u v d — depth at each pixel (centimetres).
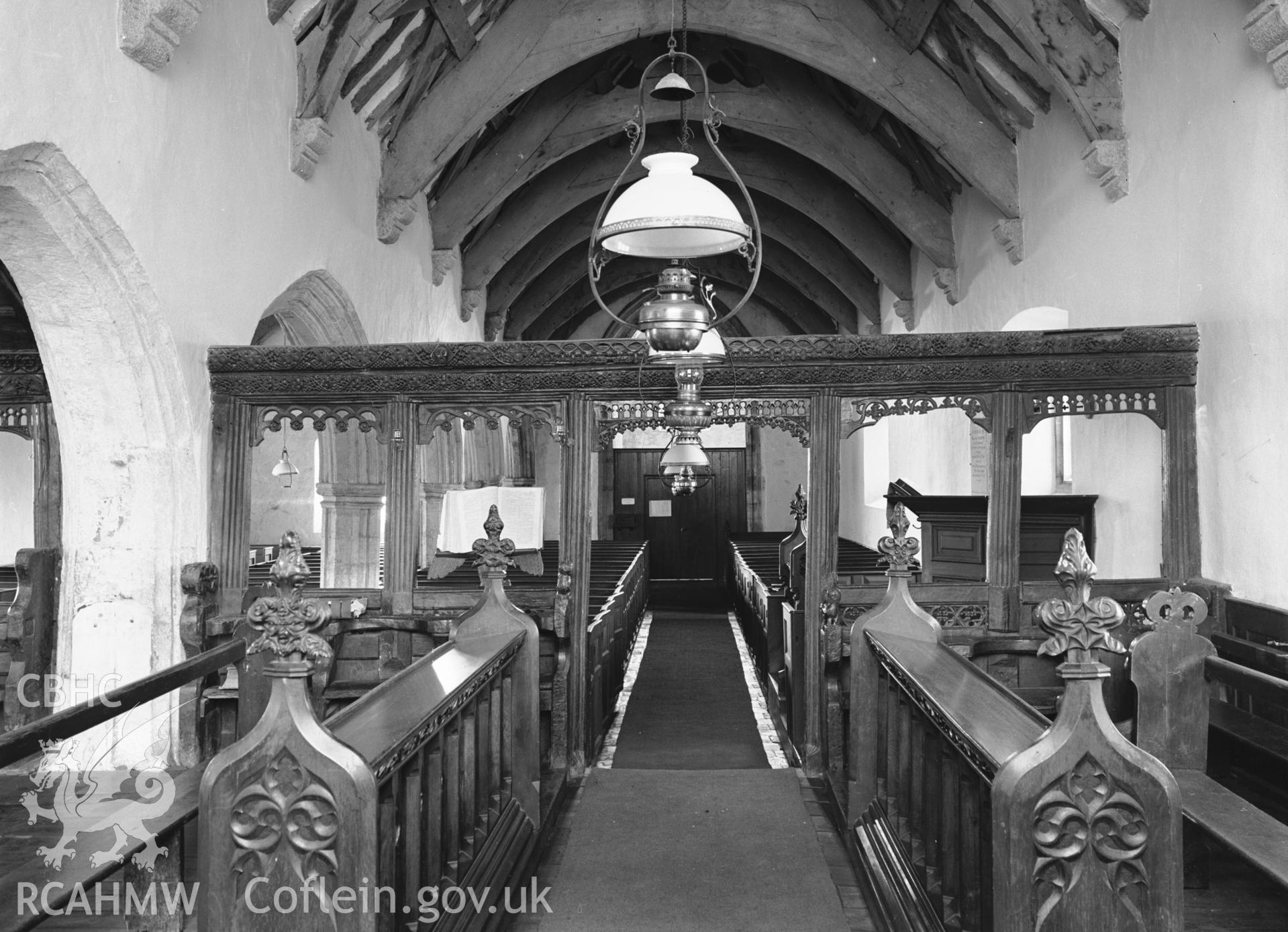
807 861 411
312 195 688
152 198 493
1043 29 618
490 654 384
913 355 539
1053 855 222
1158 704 368
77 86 433
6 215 442
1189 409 538
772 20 777
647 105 954
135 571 533
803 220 1255
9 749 265
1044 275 743
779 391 545
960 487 984
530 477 1545
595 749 594
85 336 500
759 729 693
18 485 848
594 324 1578
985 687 318
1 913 266
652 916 361
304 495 1505
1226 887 369
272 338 962
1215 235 518
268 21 618
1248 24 454
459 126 816
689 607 1488
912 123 795
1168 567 540
